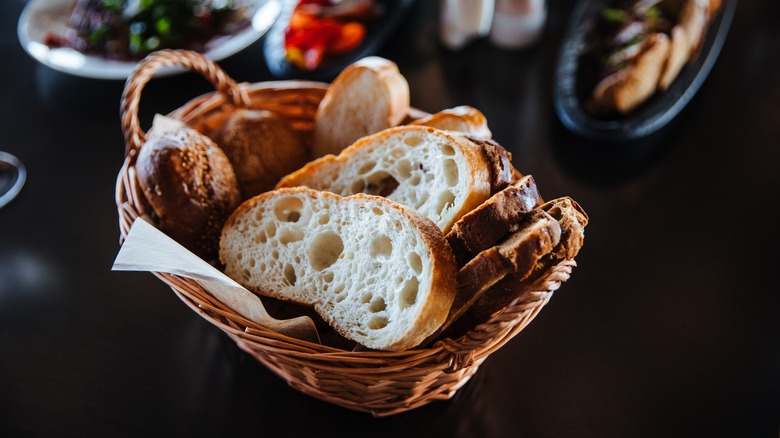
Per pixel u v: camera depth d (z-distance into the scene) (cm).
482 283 39
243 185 50
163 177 45
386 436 45
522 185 41
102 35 67
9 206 58
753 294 51
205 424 46
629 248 54
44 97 67
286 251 44
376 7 69
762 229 54
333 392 43
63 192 59
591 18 68
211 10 69
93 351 49
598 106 61
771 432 44
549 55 68
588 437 45
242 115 52
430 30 71
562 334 49
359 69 50
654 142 61
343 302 42
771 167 58
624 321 50
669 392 46
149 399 47
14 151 62
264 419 46
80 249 55
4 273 54
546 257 40
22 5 77
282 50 67
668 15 65
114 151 62
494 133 62
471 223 40
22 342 50
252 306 40
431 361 39
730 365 47
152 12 67
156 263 41
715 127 61
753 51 67
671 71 60
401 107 52
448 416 46
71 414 46
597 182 58
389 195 46
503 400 46
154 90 66
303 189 43
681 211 56
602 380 47
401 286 40
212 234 47
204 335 50
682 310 50
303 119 57
